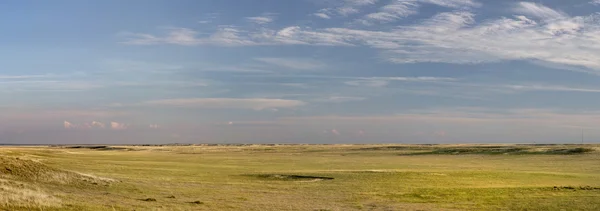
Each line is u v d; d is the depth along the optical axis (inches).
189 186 2037.4
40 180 1772.9
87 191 1694.1
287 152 7760.8
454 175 2534.5
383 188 2069.4
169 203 1472.7
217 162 4281.5
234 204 1518.2
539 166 3661.4
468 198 1771.7
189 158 5147.6
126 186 1894.7
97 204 1334.9
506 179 2415.1
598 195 1825.8
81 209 1210.0
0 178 1663.4
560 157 4909.0
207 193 1812.3
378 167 3563.0
